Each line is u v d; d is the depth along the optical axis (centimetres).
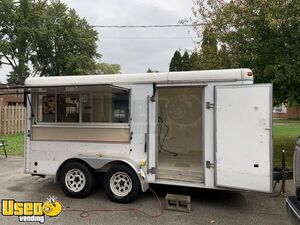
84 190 481
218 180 422
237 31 775
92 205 454
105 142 489
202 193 515
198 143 635
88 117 506
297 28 682
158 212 425
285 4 701
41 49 3106
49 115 524
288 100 796
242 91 407
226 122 416
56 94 521
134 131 473
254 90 399
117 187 471
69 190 489
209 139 434
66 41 3195
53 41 3150
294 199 312
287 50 721
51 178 628
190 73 445
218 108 422
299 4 662
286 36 713
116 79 485
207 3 905
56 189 544
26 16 2931
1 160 819
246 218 403
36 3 2991
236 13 779
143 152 468
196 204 460
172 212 425
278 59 713
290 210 303
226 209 438
